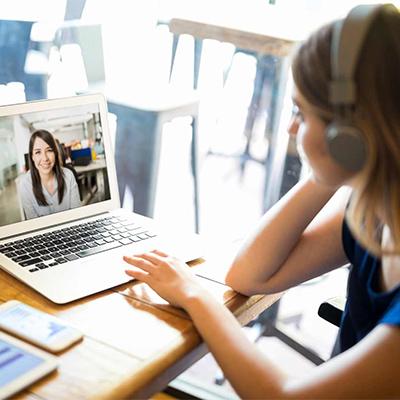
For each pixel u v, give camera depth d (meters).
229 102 2.37
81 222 1.17
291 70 0.77
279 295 1.06
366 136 0.69
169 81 2.28
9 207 1.08
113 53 2.16
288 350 1.99
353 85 0.68
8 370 0.72
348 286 0.96
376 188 0.71
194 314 0.85
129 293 0.94
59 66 2.06
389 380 0.69
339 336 1.00
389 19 0.70
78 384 0.72
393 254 0.75
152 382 0.76
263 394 0.74
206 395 1.82
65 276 0.97
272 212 1.03
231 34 2.18
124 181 2.17
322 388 0.71
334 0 1.93
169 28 2.22
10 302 0.88
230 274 1.00
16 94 1.99
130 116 2.09
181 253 1.08
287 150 2.17
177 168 2.31
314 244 1.03
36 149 1.11
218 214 2.44
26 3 1.93
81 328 0.84
